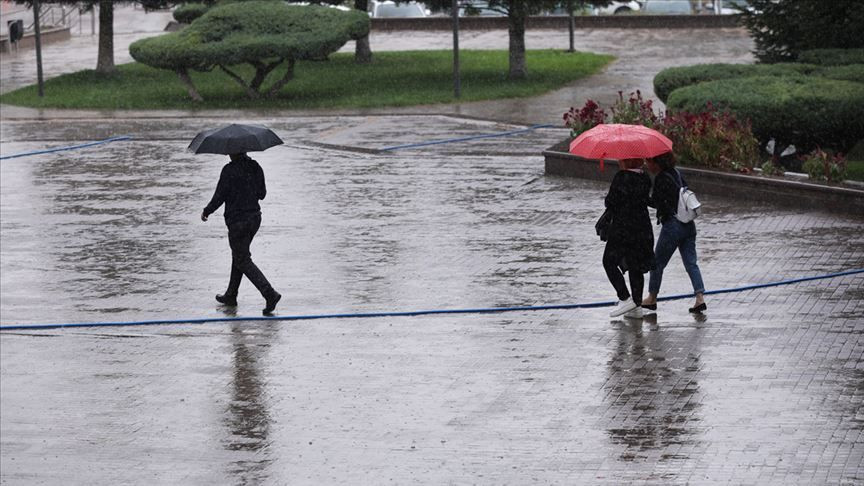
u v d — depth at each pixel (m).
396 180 46.59
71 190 45.97
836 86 45.59
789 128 44.84
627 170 26.17
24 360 25.58
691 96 46.50
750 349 24.08
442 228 37.38
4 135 62.19
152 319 28.31
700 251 33.00
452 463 18.80
